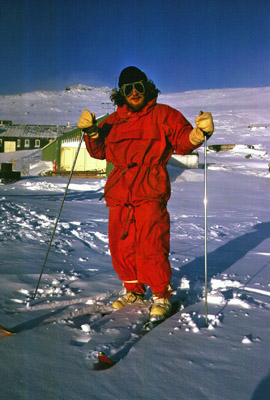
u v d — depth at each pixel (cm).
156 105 333
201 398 183
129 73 319
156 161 325
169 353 229
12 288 363
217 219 1038
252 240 696
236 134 6388
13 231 677
